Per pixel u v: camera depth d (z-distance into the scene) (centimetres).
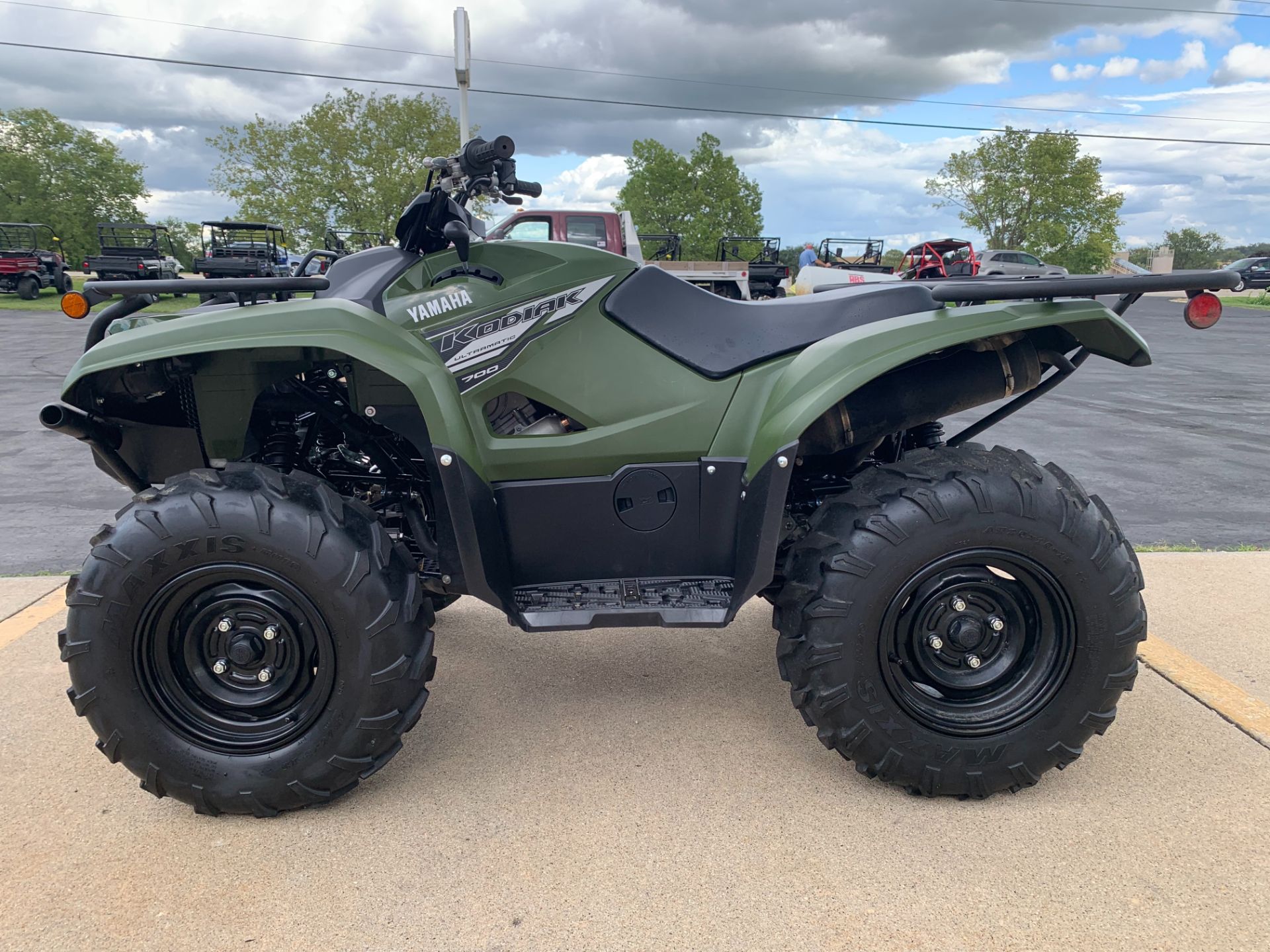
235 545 189
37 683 271
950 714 206
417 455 246
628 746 236
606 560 230
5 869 185
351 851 192
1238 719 248
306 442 250
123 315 217
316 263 362
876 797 212
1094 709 205
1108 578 199
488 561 214
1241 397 1052
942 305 228
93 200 4800
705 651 298
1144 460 680
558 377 222
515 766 226
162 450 237
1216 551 409
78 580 193
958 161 5478
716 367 222
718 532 228
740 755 231
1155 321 2386
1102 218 5316
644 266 229
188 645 201
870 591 196
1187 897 176
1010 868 185
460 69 767
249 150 3334
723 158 4406
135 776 221
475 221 251
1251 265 3334
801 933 166
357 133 3278
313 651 201
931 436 272
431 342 219
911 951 162
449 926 169
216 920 170
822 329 225
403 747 235
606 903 175
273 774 197
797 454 221
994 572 211
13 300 2344
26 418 828
